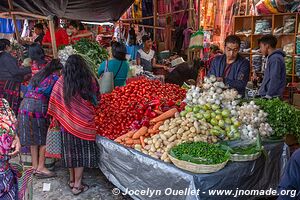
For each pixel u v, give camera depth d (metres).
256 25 7.34
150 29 7.83
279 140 3.23
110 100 4.01
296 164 1.71
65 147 3.51
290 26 6.70
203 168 2.53
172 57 7.00
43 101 3.86
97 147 3.64
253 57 7.32
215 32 7.94
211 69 4.23
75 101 3.45
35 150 4.00
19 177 2.32
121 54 4.64
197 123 3.08
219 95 3.33
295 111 3.46
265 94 4.25
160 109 3.46
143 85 4.09
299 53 6.50
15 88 4.79
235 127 3.09
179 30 7.27
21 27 9.09
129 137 3.31
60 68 3.97
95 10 6.36
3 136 2.09
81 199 3.55
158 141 3.02
